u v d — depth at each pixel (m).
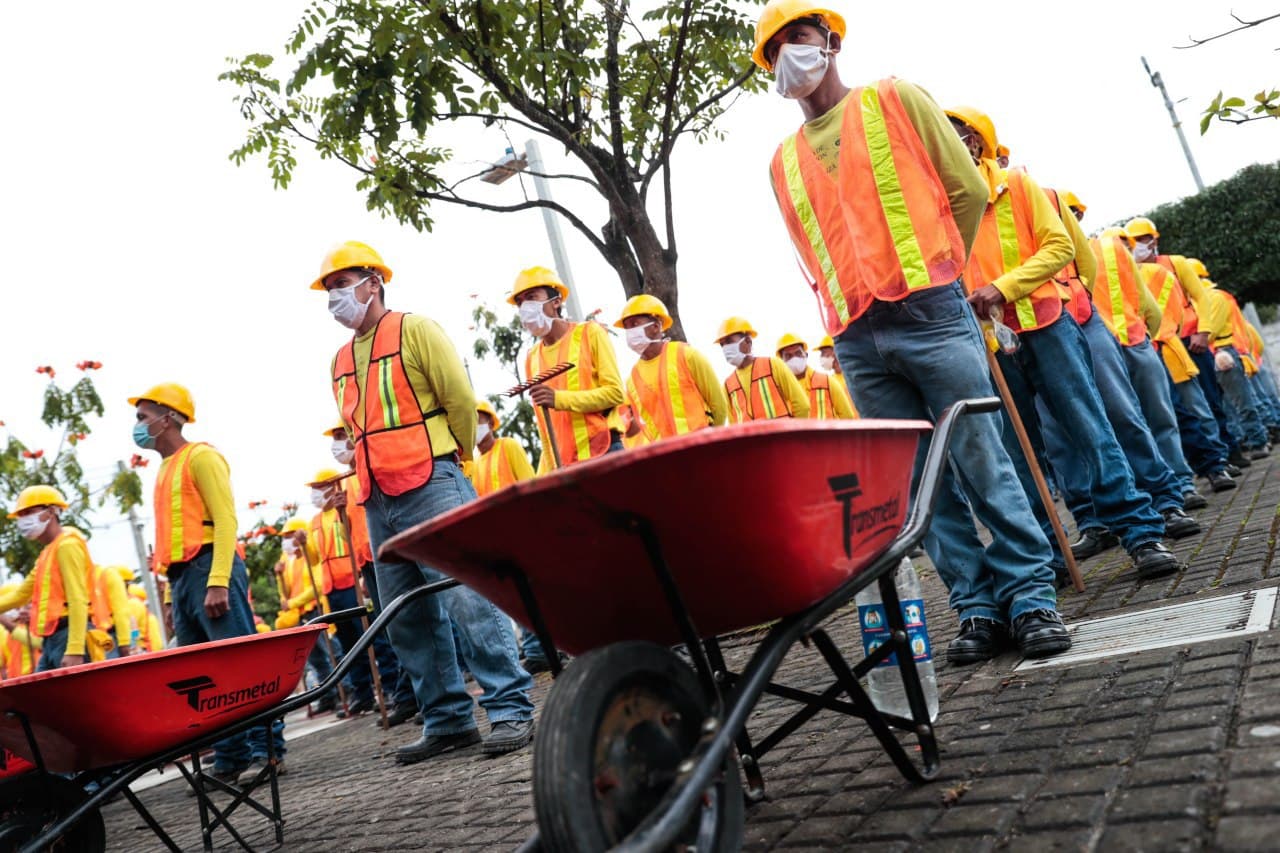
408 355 4.93
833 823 2.46
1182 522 5.47
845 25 3.80
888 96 3.69
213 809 3.67
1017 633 3.65
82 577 6.24
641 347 7.55
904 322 3.68
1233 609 3.43
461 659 9.05
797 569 2.10
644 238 7.84
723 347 9.55
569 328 6.81
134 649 9.93
